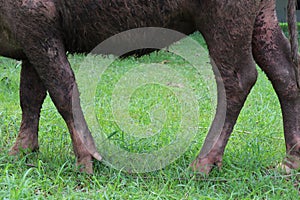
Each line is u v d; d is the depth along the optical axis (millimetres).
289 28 4453
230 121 4711
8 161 4797
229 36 4457
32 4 4430
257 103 7629
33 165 4711
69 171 4645
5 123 6078
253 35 4840
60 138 5629
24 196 3893
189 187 4301
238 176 4590
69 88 4637
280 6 17531
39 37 4527
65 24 4621
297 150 4852
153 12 4523
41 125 6082
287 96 4848
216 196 4238
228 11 4387
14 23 4535
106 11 4543
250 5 4371
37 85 5109
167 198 4059
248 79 4598
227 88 4621
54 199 3945
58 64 4598
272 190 4301
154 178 4531
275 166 4992
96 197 4012
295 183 4625
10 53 4902
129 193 4117
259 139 5777
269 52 4832
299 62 4664
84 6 4531
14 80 8766
